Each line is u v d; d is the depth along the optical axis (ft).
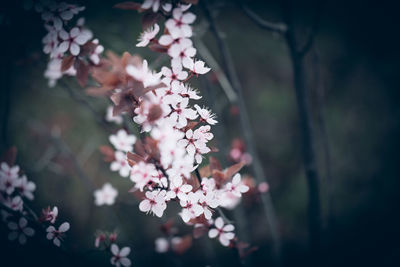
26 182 1.96
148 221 3.98
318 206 2.41
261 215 4.15
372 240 3.79
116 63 1.85
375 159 4.60
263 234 4.01
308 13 4.29
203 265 3.77
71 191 3.89
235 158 2.60
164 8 1.75
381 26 5.09
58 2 1.84
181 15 1.74
